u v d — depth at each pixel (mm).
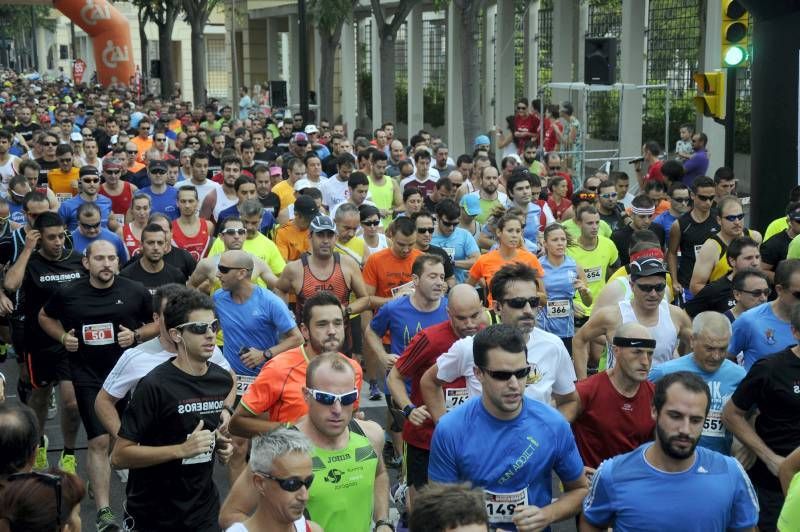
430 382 12289
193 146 39000
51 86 108812
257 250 19453
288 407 11914
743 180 42406
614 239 22438
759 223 21938
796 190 19297
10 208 23625
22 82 108750
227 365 12492
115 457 11070
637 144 44469
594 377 11641
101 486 14320
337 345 12008
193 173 26672
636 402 11547
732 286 15031
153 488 11164
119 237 20141
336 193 28234
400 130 78562
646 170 35219
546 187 30531
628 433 11531
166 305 11242
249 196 25062
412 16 65375
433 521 7027
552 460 9914
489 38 62906
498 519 9883
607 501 9297
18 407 8367
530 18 56531
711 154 41125
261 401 11883
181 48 145125
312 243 17672
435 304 15406
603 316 14031
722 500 9070
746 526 9195
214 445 11359
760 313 13344
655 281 13508
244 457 13539
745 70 42188
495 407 9781
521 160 35688
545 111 42812
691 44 46000
